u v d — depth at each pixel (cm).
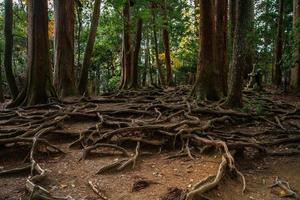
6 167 734
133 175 686
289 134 1031
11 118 1092
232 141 879
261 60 2516
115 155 796
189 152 800
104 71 3728
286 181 700
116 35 3072
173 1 2736
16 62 3067
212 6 1467
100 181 652
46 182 644
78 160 767
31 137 812
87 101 1487
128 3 2148
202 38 1473
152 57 3566
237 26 1241
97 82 3384
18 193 600
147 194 595
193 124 924
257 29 1906
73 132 908
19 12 2608
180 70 3572
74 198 579
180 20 2861
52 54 2894
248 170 770
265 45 2525
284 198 631
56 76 1659
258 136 1016
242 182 673
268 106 1412
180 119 1079
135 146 847
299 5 2125
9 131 859
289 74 2342
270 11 2717
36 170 674
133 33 2319
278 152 878
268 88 2230
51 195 559
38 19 1369
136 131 881
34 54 1369
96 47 3070
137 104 1380
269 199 624
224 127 1084
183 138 854
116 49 3228
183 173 698
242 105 1290
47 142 795
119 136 886
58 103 1345
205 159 771
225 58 1597
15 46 2942
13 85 1522
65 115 1046
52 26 2817
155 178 670
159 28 2602
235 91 1280
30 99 1352
